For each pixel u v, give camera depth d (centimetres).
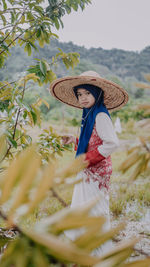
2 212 30
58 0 235
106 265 33
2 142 45
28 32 231
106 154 166
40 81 209
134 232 228
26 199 28
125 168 59
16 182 28
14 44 238
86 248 31
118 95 203
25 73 189
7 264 28
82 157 34
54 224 29
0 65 226
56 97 227
